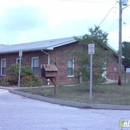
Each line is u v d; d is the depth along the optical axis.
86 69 17.36
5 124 8.34
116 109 12.02
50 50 23.67
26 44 30.38
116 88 20.12
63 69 24.45
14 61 27.16
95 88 19.33
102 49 17.97
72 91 17.48
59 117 9.74
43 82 23.56
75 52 17.75
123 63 66.06
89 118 9.66
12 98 14.80
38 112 10.70
